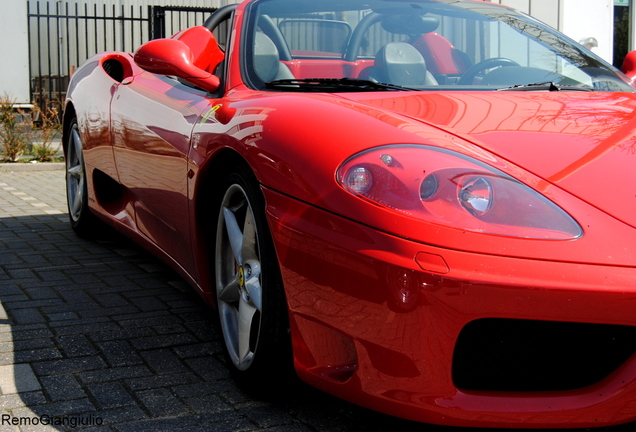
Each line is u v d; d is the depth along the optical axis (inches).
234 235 86.4
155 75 130.3
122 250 156.1
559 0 348.8
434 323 59.3
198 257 95.8
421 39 109.5
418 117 77.0
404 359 61.2
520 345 62.6
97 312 112.5
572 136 75.0
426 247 59.8
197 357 94.3
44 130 319.3
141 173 117.9
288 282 70.3
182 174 97.4
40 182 261.1
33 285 127.3
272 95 88.4
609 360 62.0
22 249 155.4
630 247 60.5
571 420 62.2
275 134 75.5
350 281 63.4
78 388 83.4
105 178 144.6
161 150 107.0
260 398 81.2
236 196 86.7
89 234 164.7
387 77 103.1
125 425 74.0
